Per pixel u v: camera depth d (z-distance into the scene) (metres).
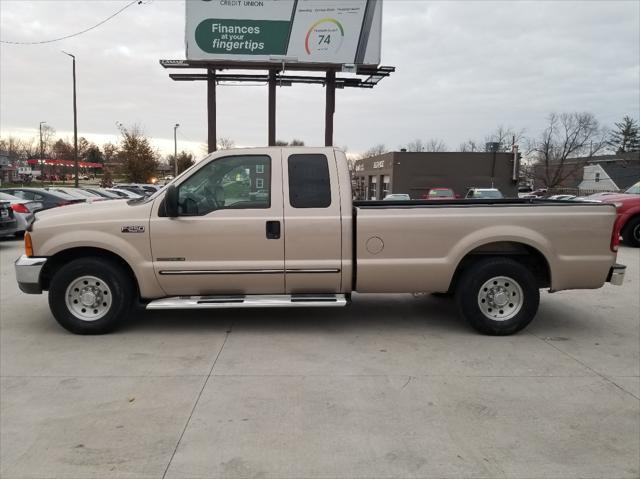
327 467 2.95
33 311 6.42
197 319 6.07
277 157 5.31
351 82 22.19
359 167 56.88
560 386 4.13
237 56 20.44
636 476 2.89
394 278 5.33
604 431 3.40
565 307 6.79
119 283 5.33
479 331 5.45
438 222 5.27
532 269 5.68
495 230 5.28
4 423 3.47
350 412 3.64
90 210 5.33
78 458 3.04
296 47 20.56
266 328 5.71
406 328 5.73
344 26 20.53
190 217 5.23
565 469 2.96
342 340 5.29
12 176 74.19
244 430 3.37
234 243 5.25
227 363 4.60
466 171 41.47
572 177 68.88
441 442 3.24
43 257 5.26
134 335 5.43
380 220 5.25
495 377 4.31
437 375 4.34
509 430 3.41
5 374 4.34
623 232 12.73
